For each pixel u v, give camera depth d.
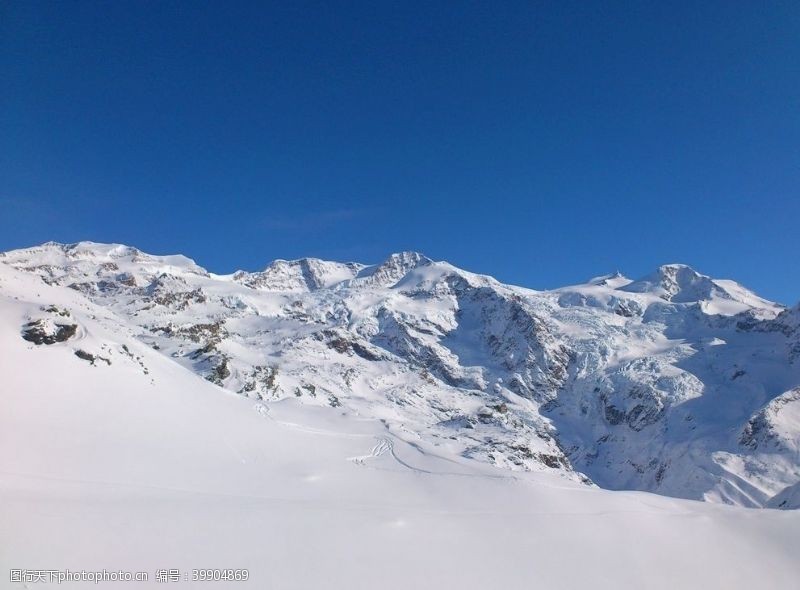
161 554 28.89
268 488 47.88
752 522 57.25
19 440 37.38
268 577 29.53
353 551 34.66
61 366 46.09
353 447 75.06
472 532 42.19
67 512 29.81
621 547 45.25
